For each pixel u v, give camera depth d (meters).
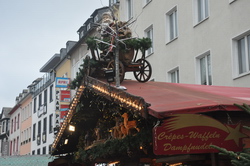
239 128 7.06
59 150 16.08
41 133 42.97
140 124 8.50
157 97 8.02
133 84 10.32
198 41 17.58
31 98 48.44
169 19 20.41
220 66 16.02
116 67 9.38
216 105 6.91
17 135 53.91
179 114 6.73
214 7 16.58
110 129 10.72
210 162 7.54
